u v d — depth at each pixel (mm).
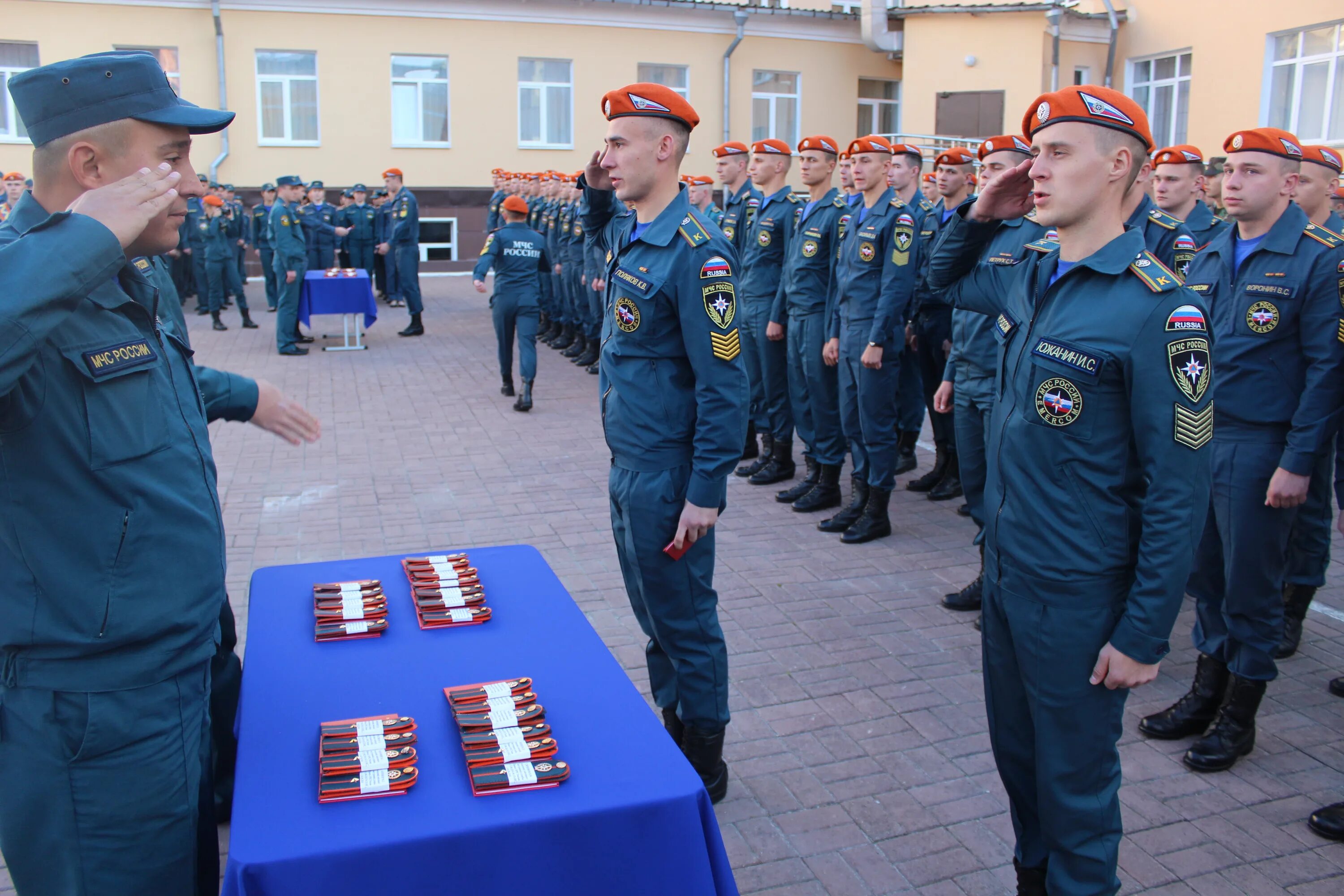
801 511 6391
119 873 1995
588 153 20609
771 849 3100
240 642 4387
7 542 1902
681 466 3104
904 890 2918
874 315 5574
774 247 6914
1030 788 2631
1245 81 16109
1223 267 3742
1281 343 3516
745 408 3027
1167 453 2207
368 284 12070
